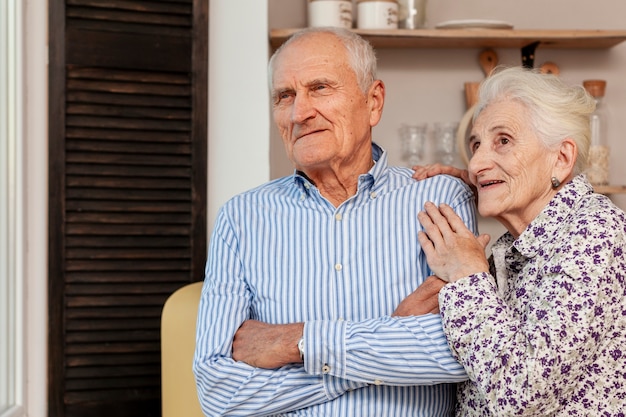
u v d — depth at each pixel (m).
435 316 1.38
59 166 2.05
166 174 2.13
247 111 2.25
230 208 1.61
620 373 1.30
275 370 1.44
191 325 1.83
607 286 1.28
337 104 1.50
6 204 1.97
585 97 1.43
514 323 1.29
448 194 1.58
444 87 2.56
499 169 1.43
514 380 1.25
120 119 2.09
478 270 1.35
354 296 1.51
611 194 2.60
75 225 2.07
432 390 1.47
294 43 1.54
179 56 2.13
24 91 2.00
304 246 1.54
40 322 2.06
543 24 2.58
